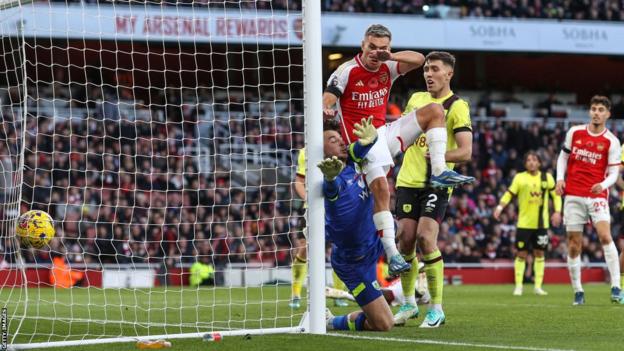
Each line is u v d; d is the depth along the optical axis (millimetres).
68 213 31828
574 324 12289
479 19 40000
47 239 10797
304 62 10312
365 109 11945
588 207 17531
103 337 10766
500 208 23000
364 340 9586
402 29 38844
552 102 46594
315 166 10219
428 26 39188
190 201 34812
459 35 39625
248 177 37625
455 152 11680
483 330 11125
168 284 30797
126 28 30875
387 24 38594
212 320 13617
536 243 22703
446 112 11914
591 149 17438
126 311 16031
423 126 10852
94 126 35406
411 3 41219
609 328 11602
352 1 40125
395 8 40844
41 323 12930
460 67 48219
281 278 32250
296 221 34406
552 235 35531
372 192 10188
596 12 43438
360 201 10031
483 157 40250
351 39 37844
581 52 41125
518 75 49344
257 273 32031
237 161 37938
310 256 10305
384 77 11914
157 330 11750
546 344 9391
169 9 31344
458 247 35031
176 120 38156
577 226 17641
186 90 39188
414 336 10156
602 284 32594
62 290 25234
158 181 35062
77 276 29438
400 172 12367
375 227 10250
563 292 24062
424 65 12141
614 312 14859
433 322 11523
